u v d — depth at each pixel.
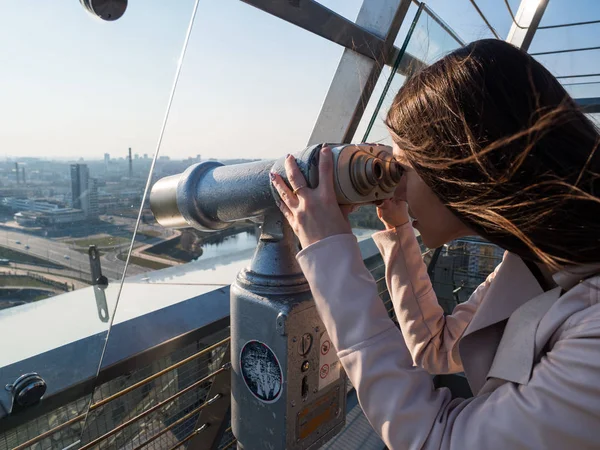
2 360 0.73
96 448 0.96
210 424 1.23
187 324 1.16
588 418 0.43
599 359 0.43
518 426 0.47
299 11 1.27
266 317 0.77
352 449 1.67
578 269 0.52
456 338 0.85
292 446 0.80
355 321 0.61
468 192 0.54
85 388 0.82
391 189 0.74
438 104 0.56
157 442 1.10
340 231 0.66
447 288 2.67
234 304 0.83
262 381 0.80
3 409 0.74
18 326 0.74
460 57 0.57
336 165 0.66
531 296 0.60
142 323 1.11
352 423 1.81
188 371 1.15
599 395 0.43
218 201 0.83
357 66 1.62
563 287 0.54
